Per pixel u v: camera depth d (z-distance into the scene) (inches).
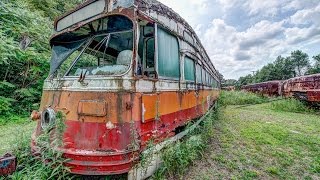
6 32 380.5
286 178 156.0
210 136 251.9
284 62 2566.4
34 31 405.7
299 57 2527.1
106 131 112.2
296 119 403.9
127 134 113.2
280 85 789.9
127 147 112.1
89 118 115.6
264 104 707.4
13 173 110.4
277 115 455.5
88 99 118.3
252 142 240.7
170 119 156.6
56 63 161.9
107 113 113.7
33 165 113.7
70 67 144.8
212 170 165.2
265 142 239.6
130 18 123.0
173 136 160.7
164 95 149.3
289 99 598.9
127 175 118.9
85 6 140.9
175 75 174.2
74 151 111.0
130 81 117.5
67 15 152.1
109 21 142.8
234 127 321.4
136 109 118.2
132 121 115.3
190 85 209.9
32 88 386.9
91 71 134.6
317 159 190.4
